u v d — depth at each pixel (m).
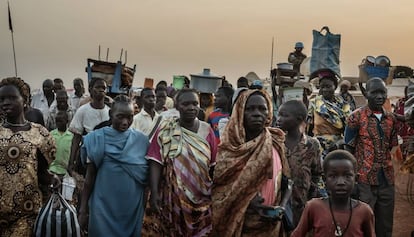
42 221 4.60
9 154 4.49
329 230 3.88
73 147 7.11
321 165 5.19
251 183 4.49
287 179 4.77
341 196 3.87
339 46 10.07
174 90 11.57
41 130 4.71
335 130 7.46
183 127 4.95
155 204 4.82
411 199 8.15
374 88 6.16
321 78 8.17
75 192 6.75
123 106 4.96
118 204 4.88
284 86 10.12
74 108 10.36
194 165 4.79
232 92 7.97
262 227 4.54
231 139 4.61
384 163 6.20
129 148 4.95
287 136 5.20
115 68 9.02
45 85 10.91
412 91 8.99
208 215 4.83
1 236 4.55
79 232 4.73
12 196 4.49
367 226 3.90
